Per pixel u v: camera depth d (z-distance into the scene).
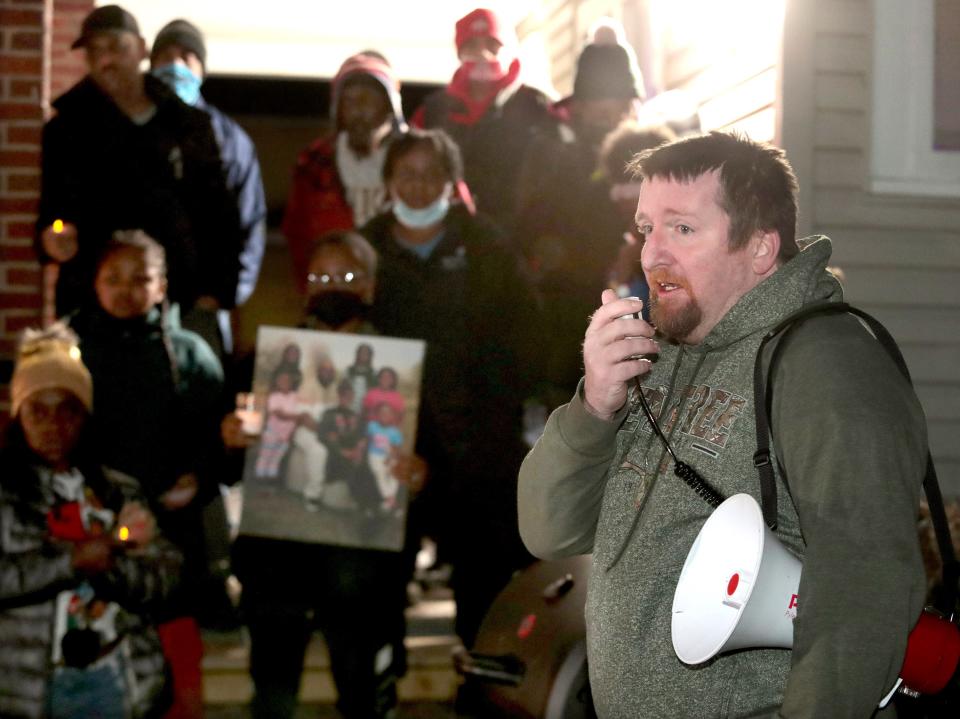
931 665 2.44
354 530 4.96
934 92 5.85
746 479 2.47
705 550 2.38
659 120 6.31
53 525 4.52
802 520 2.29
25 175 6.96
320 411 5.03
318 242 5.31
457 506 5.36
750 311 2.53
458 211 5.70
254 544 5.00
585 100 5.96
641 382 2.77
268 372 5.07
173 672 4.80
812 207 5.81
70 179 6.32
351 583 4.95
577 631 4.00
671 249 2.58
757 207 2.54
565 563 4.26
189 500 5.28
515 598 4.25
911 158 5.87
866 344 2.37
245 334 11.66
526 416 5.62
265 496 5.00
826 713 2.14
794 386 2.36
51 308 7.36
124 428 5.30
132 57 6.41
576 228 5.61
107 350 5.34
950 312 5.91
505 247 5.62
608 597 2.60
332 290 5.27
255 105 11.98
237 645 6.00
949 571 2.62
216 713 5.58
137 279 5.36
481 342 5.54
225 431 5.07
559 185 5.66
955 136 5.88
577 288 5.60
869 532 2.19
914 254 5.88
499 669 4.09
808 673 2.17
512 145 6.77
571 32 9.73
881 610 2.15
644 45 8.03
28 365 4.61
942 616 2.56
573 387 5.64
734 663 2.46
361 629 4.97
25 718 4.46
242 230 6.98
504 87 6.96
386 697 5.09
